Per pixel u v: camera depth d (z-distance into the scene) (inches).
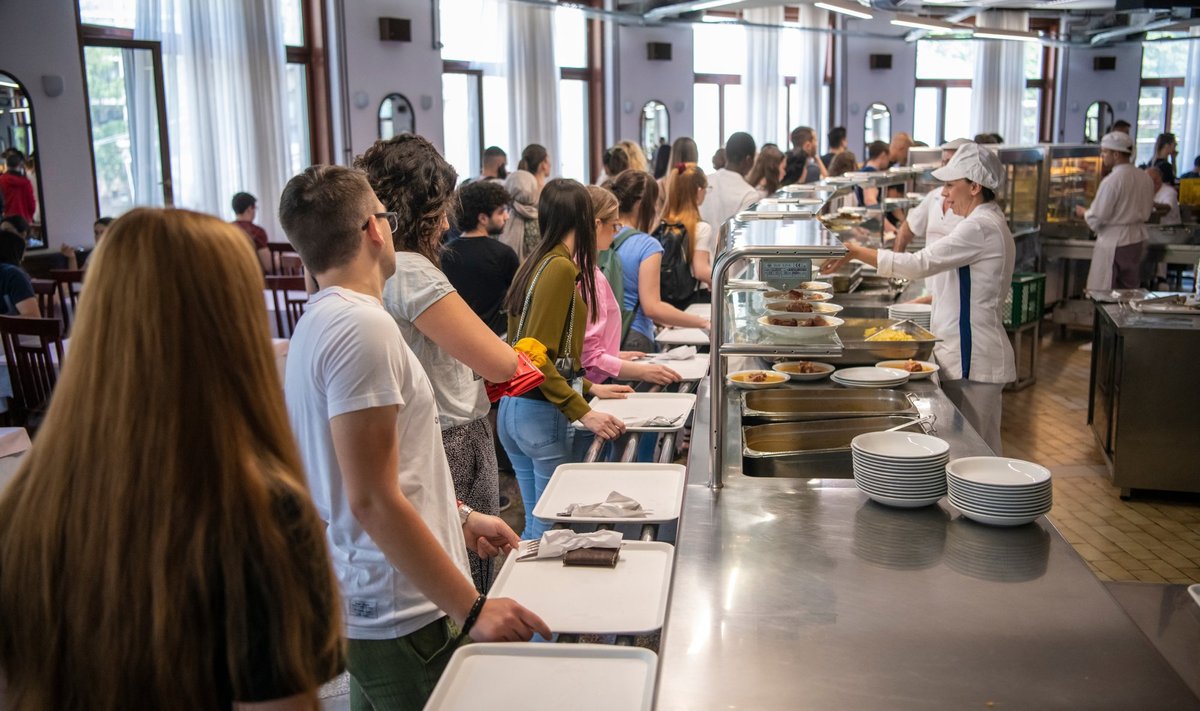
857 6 347.3
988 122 619.5
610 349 122.1
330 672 34.6
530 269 102.0
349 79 374.0
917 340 126.1
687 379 122.3
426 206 74.2
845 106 584.7
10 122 282.0
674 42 510.9
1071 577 63.3
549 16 442.6
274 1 342.6
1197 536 148.3
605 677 53.0
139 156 321.7
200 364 33.1
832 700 49.7
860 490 80.3
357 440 52.6
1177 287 339.6
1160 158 405.4
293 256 301.9
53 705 33.5
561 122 458.9
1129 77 649.6
